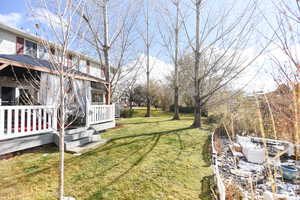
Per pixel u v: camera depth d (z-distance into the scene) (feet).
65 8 8.93
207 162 15.08
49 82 17.95
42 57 31.17
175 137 23.77
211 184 11.09
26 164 13.60
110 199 9.29
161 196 9.64
